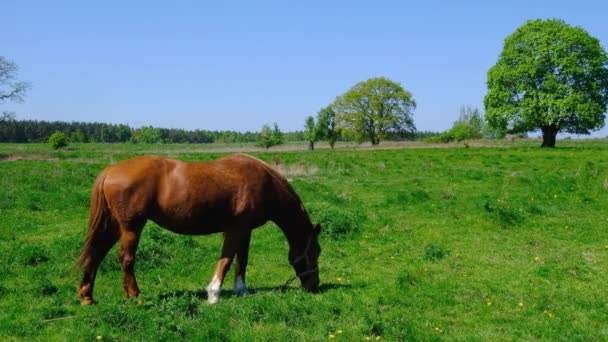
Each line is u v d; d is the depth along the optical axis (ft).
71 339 21.03
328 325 22.50
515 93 176.24
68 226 47.01
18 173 70.28
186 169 25.44
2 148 219.41
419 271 33.17
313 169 88.79
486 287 29.63
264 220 27.45
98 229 25.00
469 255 37.27
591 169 83.10
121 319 22.07
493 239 41.91
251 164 26.89
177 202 24.90
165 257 34.68
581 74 164.45
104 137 462.19
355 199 60.85
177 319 22.26
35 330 22.18
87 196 57.82
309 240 28.53
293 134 435.53
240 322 22.39
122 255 25.02
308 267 28.32
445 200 58.54
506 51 174.50
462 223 47.34
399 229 45.44
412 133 266.57
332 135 230.48
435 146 193.06
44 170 74.43
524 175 78.59
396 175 84.33
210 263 34.63
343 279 31.55
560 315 24.98
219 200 25.64
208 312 23.16
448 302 26.94
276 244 39.99
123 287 27.07
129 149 227.20
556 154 117.19
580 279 31.35
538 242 40.70
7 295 27.20
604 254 37.22
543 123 169.17
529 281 30.94
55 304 25.88
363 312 23.89
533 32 169.37
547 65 168.04
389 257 36.91
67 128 452.76
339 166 93.40
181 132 510.58
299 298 25.79
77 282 29.63
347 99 260.42
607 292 28.73
